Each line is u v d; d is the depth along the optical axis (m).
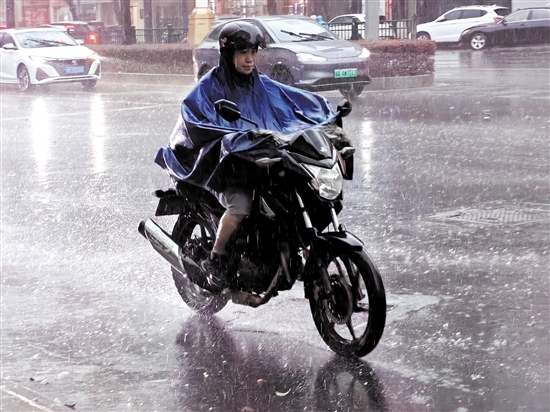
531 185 9.51
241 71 4.93
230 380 4.59
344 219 8.19
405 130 14.04
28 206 9.19
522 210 8.34
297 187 4.66
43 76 23.38
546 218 7.98
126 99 21.30
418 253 6.94
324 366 4.74
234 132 4.73
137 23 51.16
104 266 6.94
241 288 5.07
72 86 25.91
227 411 4.20
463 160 11.20
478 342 4.97
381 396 4.31
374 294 4.63
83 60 23.78
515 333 5.09
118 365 4.84
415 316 5.46
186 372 4.72
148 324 5.56
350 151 4.83
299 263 4.92
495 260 6.66
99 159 12.16
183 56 27.22
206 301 5.71
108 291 6.29
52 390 4.48
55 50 23.84
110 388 4.50
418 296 5.86
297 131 4.82
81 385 4.55
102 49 29.27
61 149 13.17
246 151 4.62
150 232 5.55
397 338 5.08
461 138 13.00
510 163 10.88
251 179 4.68
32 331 5.45
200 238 5.39
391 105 17.70
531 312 5.45
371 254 6.97
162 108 18.88
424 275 6.34
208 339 5.25
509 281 6.12
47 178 10.77
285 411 4.18
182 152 5.07
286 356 4.92
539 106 16.48
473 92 19.64
